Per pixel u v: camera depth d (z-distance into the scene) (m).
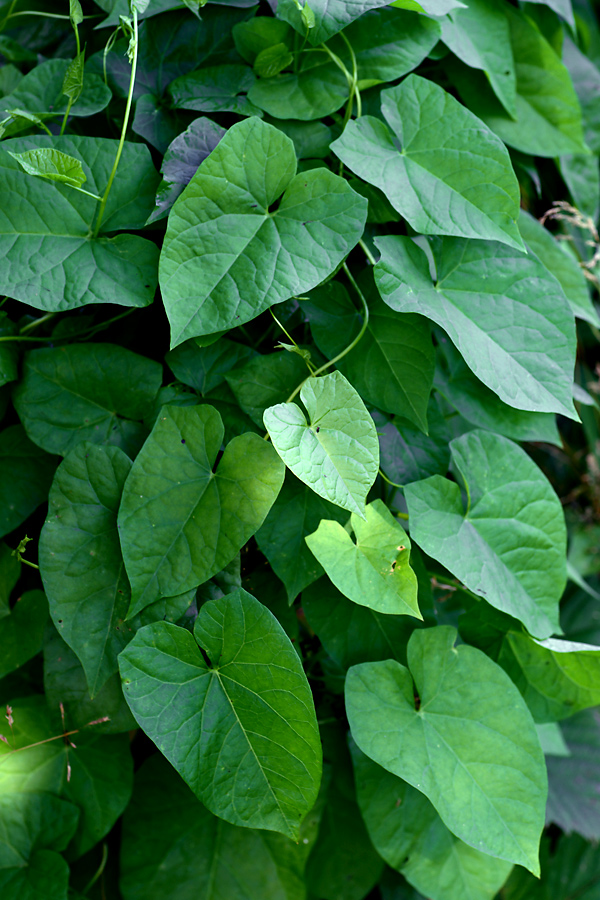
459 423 0.84
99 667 0.70
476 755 0.72
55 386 0.73
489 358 0.73
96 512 0.71
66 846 0.76
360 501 0.68
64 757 0.77
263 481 0.70
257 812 0.70
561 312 0.74
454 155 0.73
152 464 0.71
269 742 0.70
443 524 0.74
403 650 0.75
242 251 0.70
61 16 0.77
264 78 0.75
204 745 0.70
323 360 0.74
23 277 0.70
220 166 0.70
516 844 0.71
